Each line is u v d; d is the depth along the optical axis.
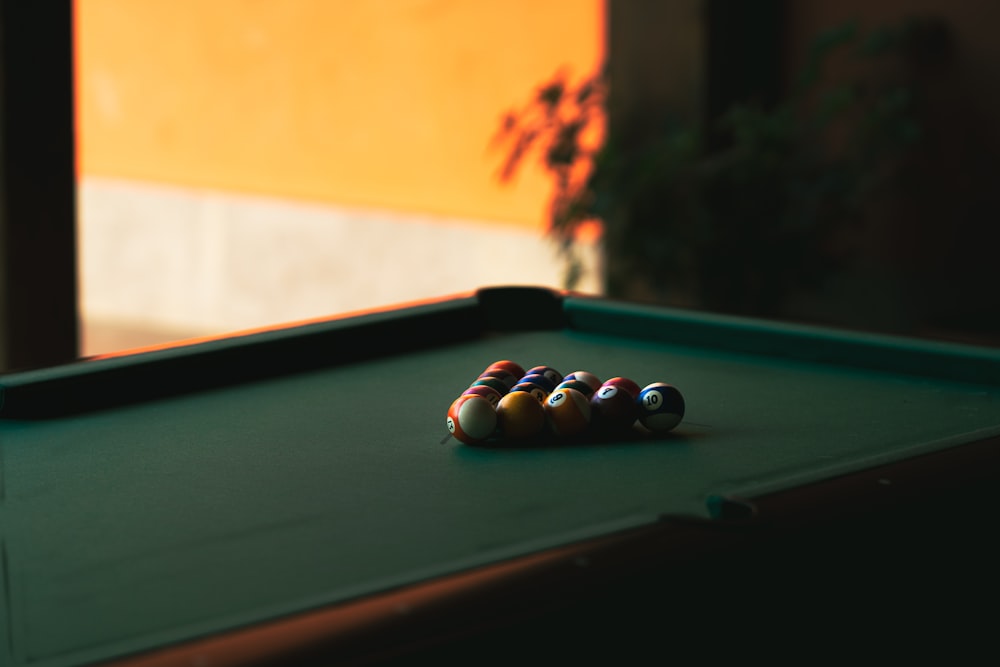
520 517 1.41
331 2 6.33
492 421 1.69
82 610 1.14
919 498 1.44
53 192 3.35
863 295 4.88
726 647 1.27
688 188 4.52
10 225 3.28
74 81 3.37
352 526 1.38
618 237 4.58
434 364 2.24
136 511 1.44
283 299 6.67
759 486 1.41
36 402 1.88
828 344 2.23
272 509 1.44
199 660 0.98
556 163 4.72
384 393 2.03
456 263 6.20
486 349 2.36
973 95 4.46
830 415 1.89
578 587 1.16
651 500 1.47
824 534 1.33
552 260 5.93
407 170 6.30
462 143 6.12
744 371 2.19
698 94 4.75
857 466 1.49
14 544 1.33
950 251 4.60
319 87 6.44
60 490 1.52
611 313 2.45
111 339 6.36
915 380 2.12
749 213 4.48
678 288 4.66
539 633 1.11
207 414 1.89
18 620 1.12
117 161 7.00
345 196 6.48
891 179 4.62
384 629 1.05
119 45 6.86
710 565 1.24
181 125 6.80
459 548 1.30
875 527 1.38
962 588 1.51
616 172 4.57
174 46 6.74
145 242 6.95
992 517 1.51
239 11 6.55
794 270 4.51
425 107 6.19
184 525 1.39
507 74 5.93
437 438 1.76
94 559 1.28
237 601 1.16
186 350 2.06
